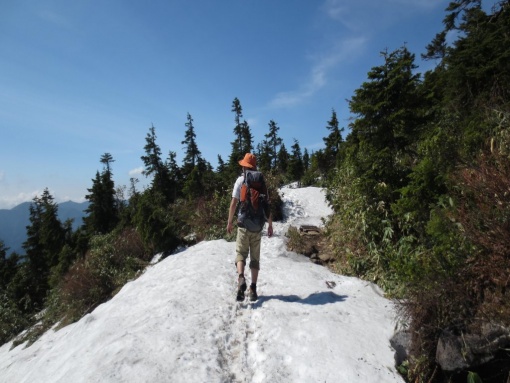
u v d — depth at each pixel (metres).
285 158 52.34
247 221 4.65
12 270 30.94
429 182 4.73
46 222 30.72
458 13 15.22
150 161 33.81
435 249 3.43
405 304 3.38
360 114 7.45
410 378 3.11
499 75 7.14
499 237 2.93
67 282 10.45
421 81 7.04
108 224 33.16
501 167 3.36
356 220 6.55
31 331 10.07
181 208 13.16
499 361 2.63
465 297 2.89
